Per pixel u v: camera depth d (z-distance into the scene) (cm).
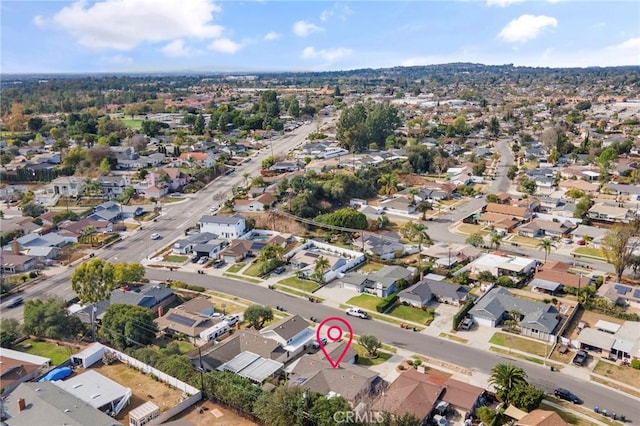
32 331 6756
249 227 11225
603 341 6288
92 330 6750
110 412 5131
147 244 10481
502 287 7975
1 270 9169
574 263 9269
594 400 5362
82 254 10000
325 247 10194
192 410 5184
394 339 6700
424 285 8019
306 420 4741
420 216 12325
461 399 5144
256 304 7781
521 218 11556
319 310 7569
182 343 6638
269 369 5775
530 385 5300
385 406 4897
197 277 8888
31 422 4656
